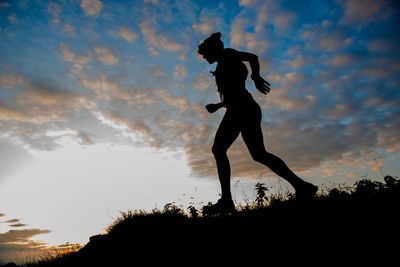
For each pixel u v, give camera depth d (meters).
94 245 4.73
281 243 2.80
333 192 3.71
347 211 3.05
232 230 3.39
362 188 3.48
